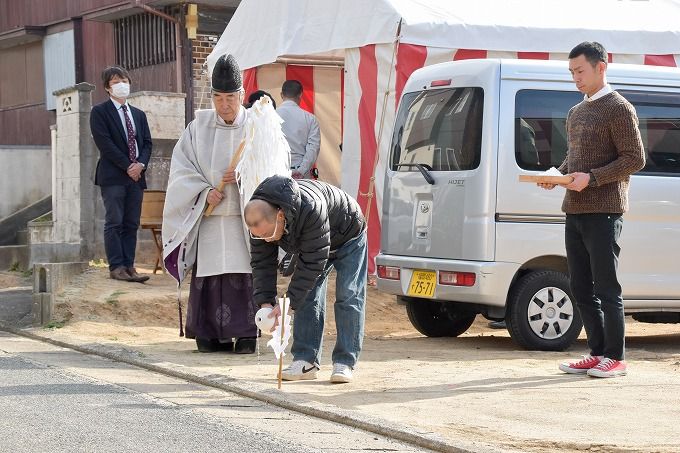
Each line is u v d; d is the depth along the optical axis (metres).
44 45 24.77
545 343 9.85
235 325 9.48
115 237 12.95
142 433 6.22
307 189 7.05
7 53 25.94
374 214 12.90
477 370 8.62
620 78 10.18
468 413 6.87
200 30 20.81
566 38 12.90
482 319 12.59
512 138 9.67
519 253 9.65
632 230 10.04
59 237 16.09
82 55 23.67
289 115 12.83
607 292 8.17
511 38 12.74
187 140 9.54
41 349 9.84
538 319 9.82
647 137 10.18
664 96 10.27
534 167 9.72
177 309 11.90
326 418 6.75
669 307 10.22
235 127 9.43
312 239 6.93
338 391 7.62
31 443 5.93
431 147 10.20
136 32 22.12
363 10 12.92
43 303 11.37
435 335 11.09
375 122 12.79
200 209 9.41
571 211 8.13
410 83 10.71
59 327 11.07
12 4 25.56
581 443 6.01
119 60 22.67
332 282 13.25
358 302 7.98
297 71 15.51
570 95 9.89
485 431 6.34
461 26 12.55
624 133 7.93
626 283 10.03
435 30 12.48
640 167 7.95
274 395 7.30
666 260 10.13
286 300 7.10
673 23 13.66
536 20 13.02
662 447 5.93
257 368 8.74
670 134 10.26
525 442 6.06
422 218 10.16
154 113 16.20
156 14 20.72
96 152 15.35
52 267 11.72
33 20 24.89
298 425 6.56
